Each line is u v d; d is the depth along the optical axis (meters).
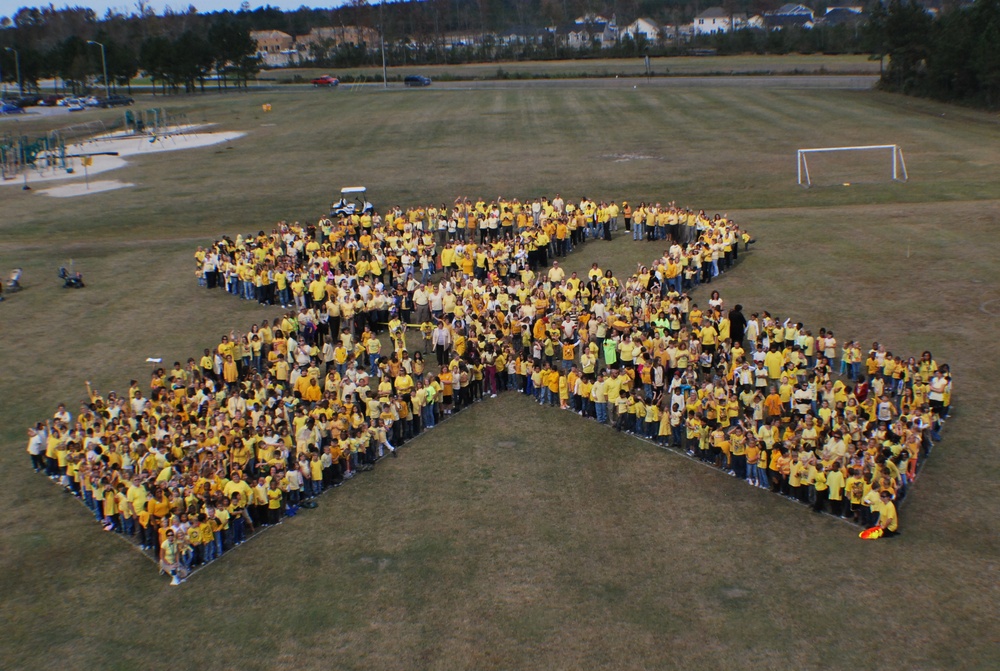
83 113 142.62
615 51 191.00
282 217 70.69
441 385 36.75
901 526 28.05
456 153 91.75
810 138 90.12
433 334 42.84
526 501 30.53
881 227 58.72
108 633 24.77
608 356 39.50
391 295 46.78
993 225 57.31
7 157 92.06
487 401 38.88
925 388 34.03
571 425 36.19
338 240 56.72
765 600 24.95
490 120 110.69
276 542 28.86
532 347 40.47
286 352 40.72
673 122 102.88
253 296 51.69
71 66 180.25
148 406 35.16
